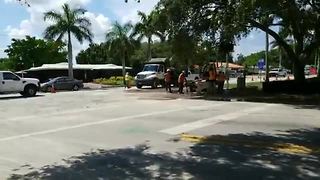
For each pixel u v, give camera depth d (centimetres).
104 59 10338
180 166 862
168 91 3372
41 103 2506
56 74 6738
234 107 2041
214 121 1513
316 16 2542
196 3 2380
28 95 3325
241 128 1334
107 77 7412
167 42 2789
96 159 945
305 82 2872
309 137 1154
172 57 3030
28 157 982
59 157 975
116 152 1012
